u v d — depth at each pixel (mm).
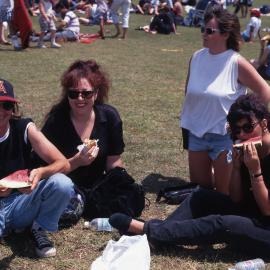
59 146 4582
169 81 10945
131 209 4492
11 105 3674
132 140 6891
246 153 3736
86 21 20547
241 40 4953
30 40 15406
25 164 3883
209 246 4094
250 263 3748
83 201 4434
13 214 3961
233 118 3824
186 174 5852
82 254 3982
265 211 3840
